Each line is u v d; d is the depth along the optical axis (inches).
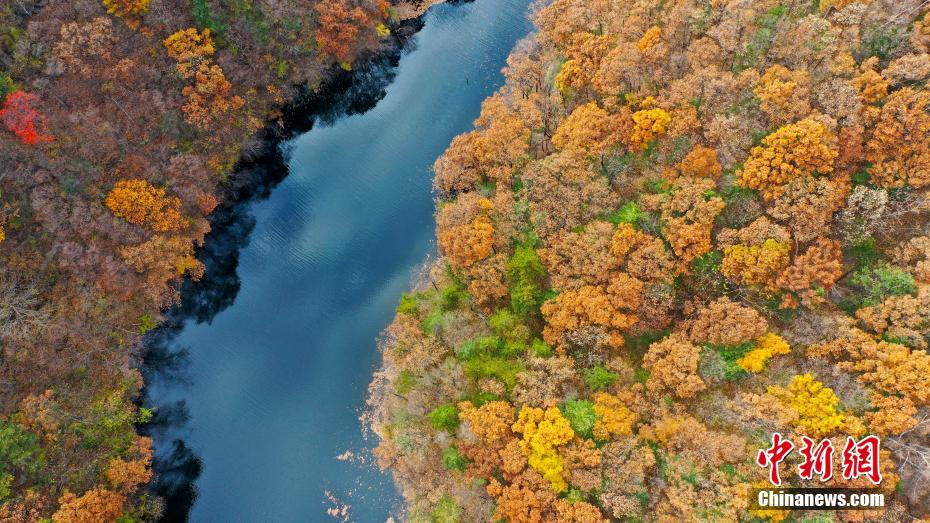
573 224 2087.8
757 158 1881.2
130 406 2194.9
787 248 1782.7
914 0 1927.9
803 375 1697.8
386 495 2069.4
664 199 1994.3
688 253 1895.9
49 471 1865.2
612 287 1899.6
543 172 2214.6
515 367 1904.5
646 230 1993.1
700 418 1745.8
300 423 2263.8
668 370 1777.8
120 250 2279.8
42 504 1796.3
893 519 1481.3
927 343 1640.0
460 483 1915.6
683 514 1594.5
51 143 2225.6
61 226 2175.2
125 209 2258.9
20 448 1829.5
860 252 1830.7
